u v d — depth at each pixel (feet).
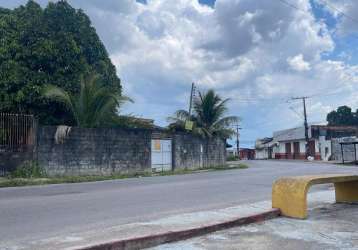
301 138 222.07
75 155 73.15
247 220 28.45
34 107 78.48
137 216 31.40
